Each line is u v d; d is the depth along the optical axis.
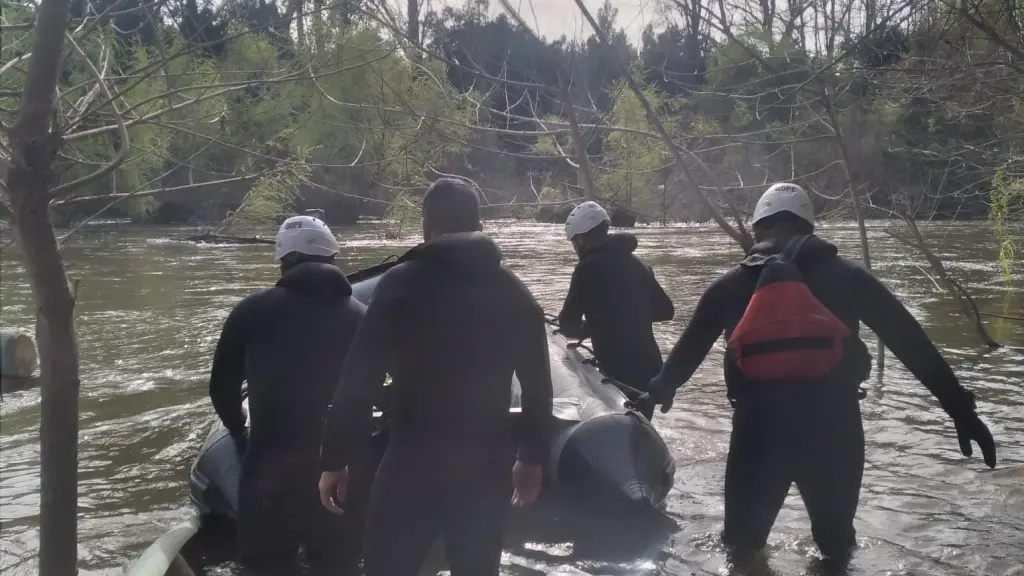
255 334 3.57
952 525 3.85
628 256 5.00
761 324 3.14
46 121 2.00
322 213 4.43
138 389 6.79
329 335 3.57
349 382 2.56
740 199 8.34
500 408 2.66
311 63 4.12
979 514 3.99
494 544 2.64
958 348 8.13
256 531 3.49
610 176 8.30
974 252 18.16
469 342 2.61
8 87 3.22
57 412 2.04
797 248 3.27
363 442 2.60
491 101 6.47
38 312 2.04
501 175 9.26
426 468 2.57
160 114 3.00
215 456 3.98
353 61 4.35
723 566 3.41
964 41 5.27
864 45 5.58
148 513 4.15
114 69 3.52
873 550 3.56
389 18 4.66
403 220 6.00
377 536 2.59
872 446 5.15
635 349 4.86
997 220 6.56
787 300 3.13
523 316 2.69
